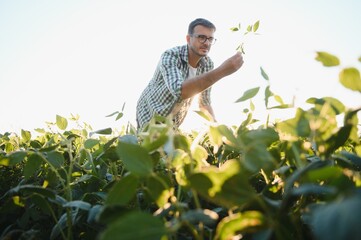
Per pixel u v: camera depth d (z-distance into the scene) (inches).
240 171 16.5
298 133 18.1
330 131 18.2
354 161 20.6
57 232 24.2
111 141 29.8
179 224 13.8
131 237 12.9
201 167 23.4
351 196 10.8
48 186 30.4
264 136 20.1
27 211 29.5
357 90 16.7
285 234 14.8
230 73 67.8
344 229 9.4
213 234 20.5
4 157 27.9
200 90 71.4
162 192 18.1
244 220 14.6
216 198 15.4
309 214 16.9
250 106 28.3
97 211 21.3
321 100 20.4
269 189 23.4
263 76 21.3
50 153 29.4
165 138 18.4
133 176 17.8
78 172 33.7
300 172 16.4
